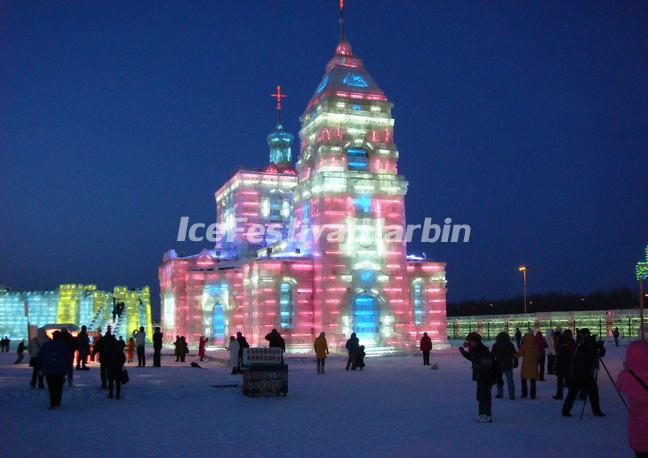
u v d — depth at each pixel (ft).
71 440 51.06
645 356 31.78
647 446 31.01
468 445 48.57
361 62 198.80
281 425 58.03
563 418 61.31
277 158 261.65
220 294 206.80
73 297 422.82
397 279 186.60
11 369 126.31
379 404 72.08
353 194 185.68
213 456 45.24
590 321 268.41
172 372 118.62
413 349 181.98
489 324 305.53
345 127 188.44
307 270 185.37
